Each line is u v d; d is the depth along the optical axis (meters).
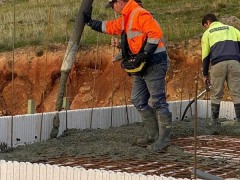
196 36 40.12
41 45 42.41
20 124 15.41
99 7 49.88
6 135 15.08
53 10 49.88
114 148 13.91
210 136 17.08
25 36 44.28
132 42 13.39
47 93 40.91
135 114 19.31
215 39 18.12
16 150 14.58
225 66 17.92
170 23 45.09
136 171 11.46
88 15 14.87
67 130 16.75
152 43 13.05
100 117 18.05
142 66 13.34
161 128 13.71
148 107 14.41
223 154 13.67
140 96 14.34
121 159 12.90
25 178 10.98
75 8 49.72
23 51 42.12
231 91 18.19
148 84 13.70
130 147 14.09
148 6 51.12
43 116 16.05
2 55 42.41
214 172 11.51
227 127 17.88
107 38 41.16
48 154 13.58
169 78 38.12
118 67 39.06
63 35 43.19
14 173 11.11
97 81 39.56
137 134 15.89
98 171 10.23
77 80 40.12
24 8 53.62
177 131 17.00
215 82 18.19
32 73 41.44
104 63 39.97
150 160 12.77
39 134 15.93
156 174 11.15
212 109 18.36
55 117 16.22
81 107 39.31
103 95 39.03
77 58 40.22
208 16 18.58
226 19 41.44
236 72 17.98
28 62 41.59
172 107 20.41
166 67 13.74
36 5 54.34
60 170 10.61
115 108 18.56
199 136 17.03
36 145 14.79
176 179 9.63
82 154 13.54
